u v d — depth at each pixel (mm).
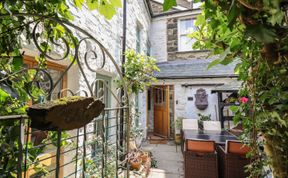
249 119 1171
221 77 6453
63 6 1187
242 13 586
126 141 1694
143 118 6652
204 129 5738
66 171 2074
